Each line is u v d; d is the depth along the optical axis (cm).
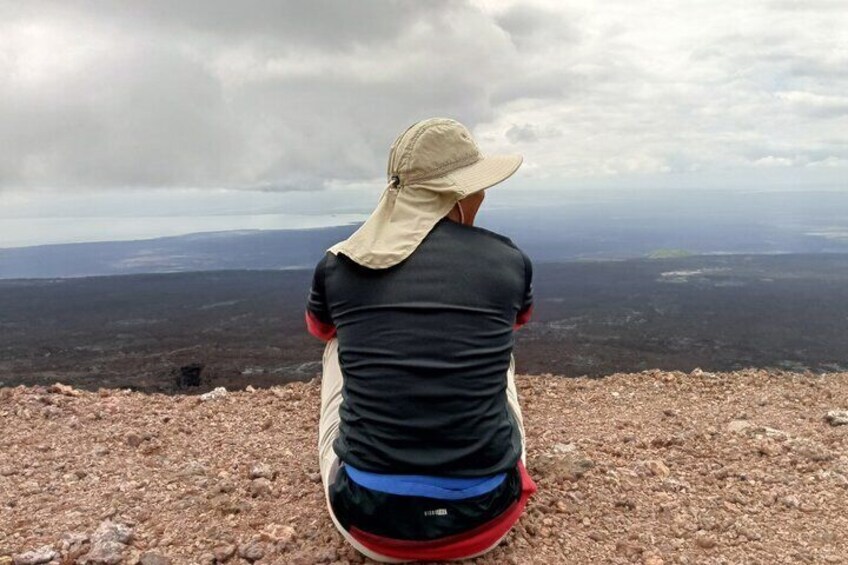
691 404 513
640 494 342
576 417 486
